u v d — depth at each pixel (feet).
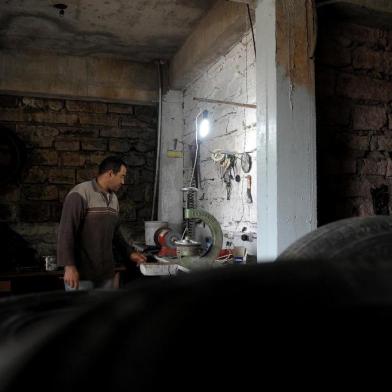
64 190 16.15
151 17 12.84
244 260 9.91
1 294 12.81
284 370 1.31
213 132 13.75
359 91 8.93
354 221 3.37
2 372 1.36
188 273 1.48
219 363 1.28
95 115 16.61
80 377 1.26
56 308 2.20
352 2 8.15
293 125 7.91
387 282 1.45
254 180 11.03
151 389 1.24
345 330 1.36
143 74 16.56
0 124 15.53
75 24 13.28
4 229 15.31
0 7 12.13
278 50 7.88
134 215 16.90
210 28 12.25
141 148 17.08
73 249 9.33
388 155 9.14
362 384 1.36
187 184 16.06
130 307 1.33
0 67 15.06
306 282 1.40
